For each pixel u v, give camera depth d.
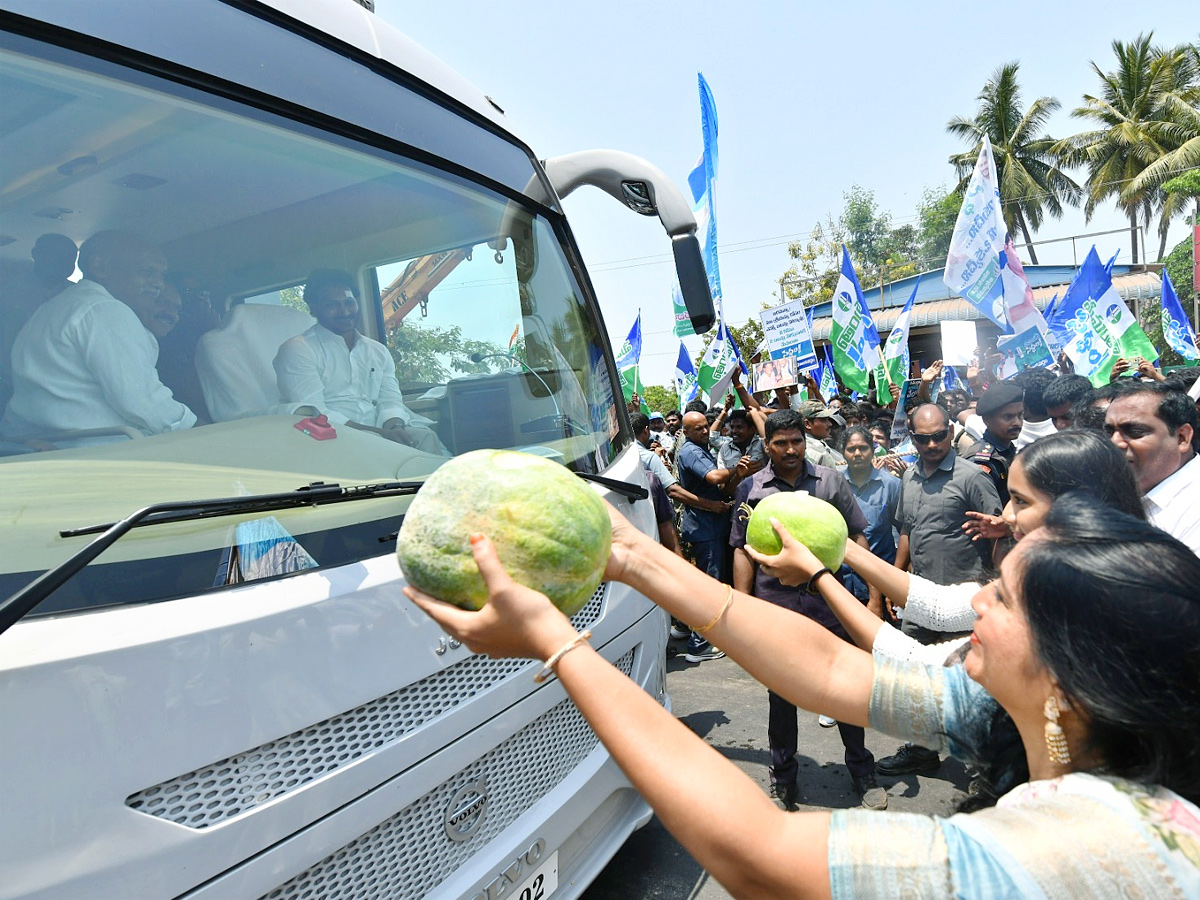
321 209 2.63
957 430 7.50
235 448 2.16
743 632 1.73
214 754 1.69
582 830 2.85
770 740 4.36
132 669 1.59
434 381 2.93
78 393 1.95
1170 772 1.10
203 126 2.33
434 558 1.30
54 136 2.00
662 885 3.61
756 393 9.72
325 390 2.50
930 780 4.61
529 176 3.62
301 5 2.72
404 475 2.49
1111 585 1.07
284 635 1.84
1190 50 31.67
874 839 1.08
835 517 2.27
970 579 4.60
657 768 1.15
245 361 2.33
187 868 1.63
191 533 1.83
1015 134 35.09
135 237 2.17
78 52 2.06
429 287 2.97
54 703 1.49
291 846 1.81
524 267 3.42
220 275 2.36
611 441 3.44
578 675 1.19
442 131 3.16
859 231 42.50
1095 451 2.17
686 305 3.71
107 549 1.70
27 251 1.95
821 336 24.72
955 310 24.62
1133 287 25.69
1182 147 30.16
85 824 1.50
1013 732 1.52
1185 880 0.98
